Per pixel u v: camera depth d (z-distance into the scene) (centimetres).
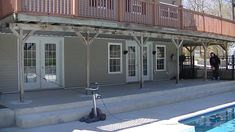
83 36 1319
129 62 1880
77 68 1602
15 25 1073
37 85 1481
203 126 1088
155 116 1136
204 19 1873
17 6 1003
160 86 1680
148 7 1484
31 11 1029
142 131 923
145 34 1531
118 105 1208
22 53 1109
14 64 1405
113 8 1302
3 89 1380
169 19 1614
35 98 1229
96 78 1683
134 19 1405
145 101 1304
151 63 2014
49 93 1370
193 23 1773
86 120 1031
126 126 981
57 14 1091
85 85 1630
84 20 1178
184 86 1686
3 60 1377
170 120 1070
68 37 1565
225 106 1353
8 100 1174
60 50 1546
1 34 1369
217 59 2192
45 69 1502
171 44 2145
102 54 1711
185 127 971
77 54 1599
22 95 1126
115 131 921
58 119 1012
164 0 2050
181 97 1488
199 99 1554
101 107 1160
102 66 1711
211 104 1402
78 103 1143
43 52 1492
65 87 1557
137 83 1831
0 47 1369
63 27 1191
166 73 2112
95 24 1220
